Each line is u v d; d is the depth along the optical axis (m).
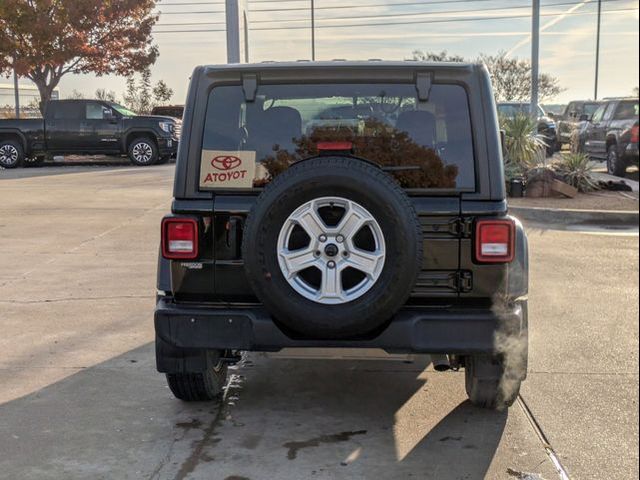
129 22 29.45
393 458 3.90
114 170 20.69
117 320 6.49
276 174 4.00
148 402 4.69
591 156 20.31
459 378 5.15
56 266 8.70
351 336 3.74
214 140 4.00
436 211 3.81
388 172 3.94
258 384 5.05
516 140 14.89
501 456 3.91
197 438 4.16
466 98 3.95
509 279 3.92
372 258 3.55
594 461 3.84
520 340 3.98
